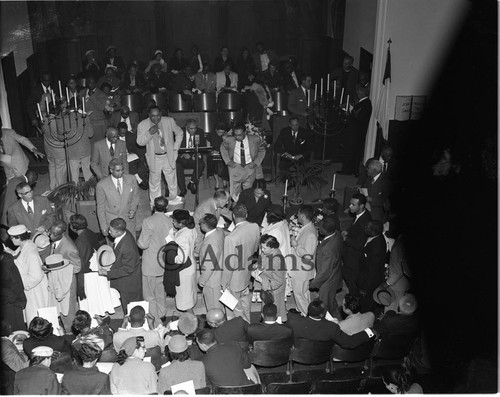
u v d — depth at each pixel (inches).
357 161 460.8
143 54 671.1
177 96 516.4
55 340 232.1
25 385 196.7
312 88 583.2
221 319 239.0
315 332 245.0
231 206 376.2
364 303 286.2
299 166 410.9
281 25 669.9
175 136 396.5
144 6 651.5
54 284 273.0
